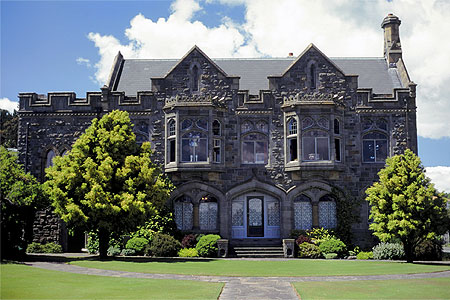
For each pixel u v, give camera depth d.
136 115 33.84
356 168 33.06
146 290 16.53
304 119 32.56
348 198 32.66
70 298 14.96
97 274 20.39
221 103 33.25
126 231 26.91
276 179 33.03
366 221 32.66
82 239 34.12
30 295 15.24
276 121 33.47
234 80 33.81
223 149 33.03
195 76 33.88
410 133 33.47
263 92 33.62
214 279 19.56
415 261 28.81
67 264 23.73
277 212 33.28
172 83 33.88
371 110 33.50
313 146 32.34
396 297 15.61
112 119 28.20
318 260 28.20
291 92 33.72
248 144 33.56
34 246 32.41
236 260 27.50
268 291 16.89
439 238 29.80
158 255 29.27
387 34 38.41
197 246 30.47
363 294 16.09
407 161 27.58
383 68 37.75
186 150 32.62
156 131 33.66
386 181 27.44
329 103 32.28
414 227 25.69
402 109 33.53
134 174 27.22
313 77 33.84
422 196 26.19
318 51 33.91
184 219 33.09
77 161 26.97
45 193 27.59
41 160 33.88
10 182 26.81
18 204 26.56
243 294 16.33
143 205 25.91
